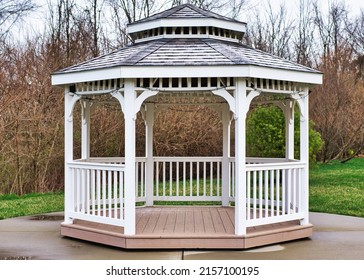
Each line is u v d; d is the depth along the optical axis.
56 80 6.24
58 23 15.83
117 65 5.43
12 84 12.09
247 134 12.62
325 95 17.72
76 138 12.34
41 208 9.34
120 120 12.98
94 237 5.95
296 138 11.81
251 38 20.80
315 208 9.12
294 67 6.06
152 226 6.22
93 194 6.07
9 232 6.78
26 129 11.70
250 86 5.65
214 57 5.61
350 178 13.84
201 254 5.41
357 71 22.70
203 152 14.71
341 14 23.95
